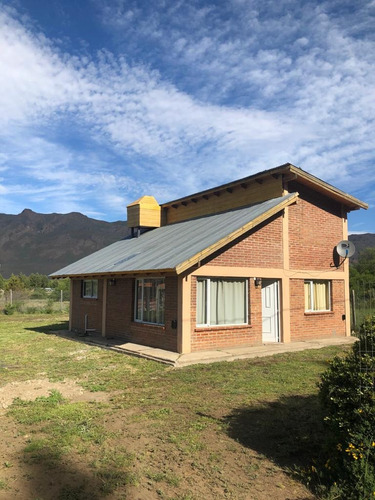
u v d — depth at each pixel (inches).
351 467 161.2
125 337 569.6
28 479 176.2
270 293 548.7
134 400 290.7
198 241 490.6
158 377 358.0
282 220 549.3
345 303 624.7
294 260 559.2
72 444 212.5
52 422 247.1
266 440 215.8
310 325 571.8
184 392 308.0
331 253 611.8
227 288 495.5
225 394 300.7
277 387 316.8
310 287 589.6
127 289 574.2
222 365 400.5
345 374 178.2
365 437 161.8
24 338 638.5
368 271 1030.4
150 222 772.0
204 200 701.9
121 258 599.2
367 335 189.8
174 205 765.3
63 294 1457.9
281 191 553.9
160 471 183.3
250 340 502.6
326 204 613.6
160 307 504.4
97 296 666.8
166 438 220.1
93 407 277.1
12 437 224.5
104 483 171.8
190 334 452.1
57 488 168.7
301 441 210.8
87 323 689.0
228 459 194.9
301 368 385.1
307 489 167.5
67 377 366.9
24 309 1206.9
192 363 410.6
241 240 501.4
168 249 517.0
